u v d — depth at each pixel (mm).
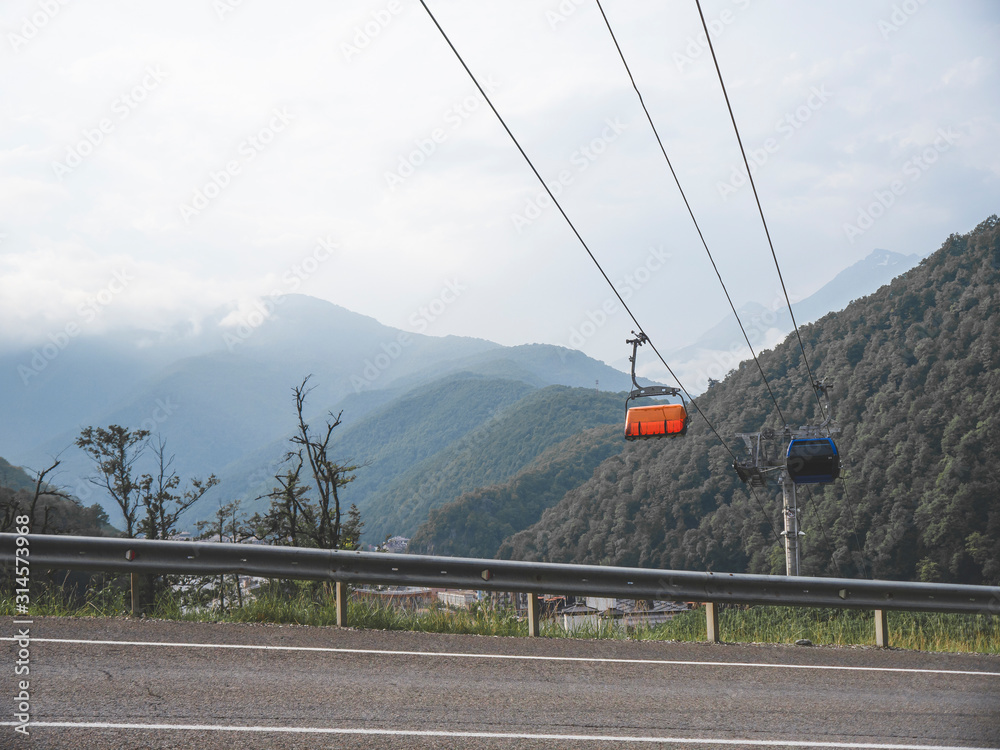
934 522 64938
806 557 69188
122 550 8438
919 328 90125
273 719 5148
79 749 4410
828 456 20234
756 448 24609
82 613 8656
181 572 8461
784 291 18281
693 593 8805
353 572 8594
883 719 5812
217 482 33125
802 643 8977
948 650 8867
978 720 5852
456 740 4922
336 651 7266
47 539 8367
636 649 8125
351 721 5191
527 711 5637
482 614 9211
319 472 26375
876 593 8852
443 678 6480
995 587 8828
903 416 78125
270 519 26938
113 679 5910
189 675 6141
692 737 5207
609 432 182750
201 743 4621
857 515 71188
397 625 8766
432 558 8641
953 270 96562
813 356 102875
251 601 9164
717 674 7102
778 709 5977
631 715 5656
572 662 7332
